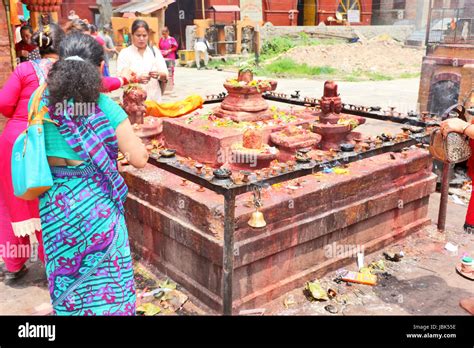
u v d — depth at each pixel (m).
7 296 3.18
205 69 16.42
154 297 3.14
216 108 5.24
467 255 3.81
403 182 3.91
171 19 18.66
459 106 3.52
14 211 3.15
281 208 3.04
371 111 4.62
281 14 16.05
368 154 3.10
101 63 2.30
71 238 2.13
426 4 19.75
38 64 3.04
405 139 3.38
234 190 2.48
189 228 3.05
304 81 13.33
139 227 3.62
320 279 3.42
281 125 4.64
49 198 2.13
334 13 20.00
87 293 2.20
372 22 20.88
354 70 15.17
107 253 2.18
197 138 4.42
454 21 6.48
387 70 15.59
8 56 5.01
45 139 2.12
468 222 3.08
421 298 3.19
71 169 2.11
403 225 4.08
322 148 4.64
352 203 3.52
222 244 2.82
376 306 3.09
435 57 5.98
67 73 2.04
